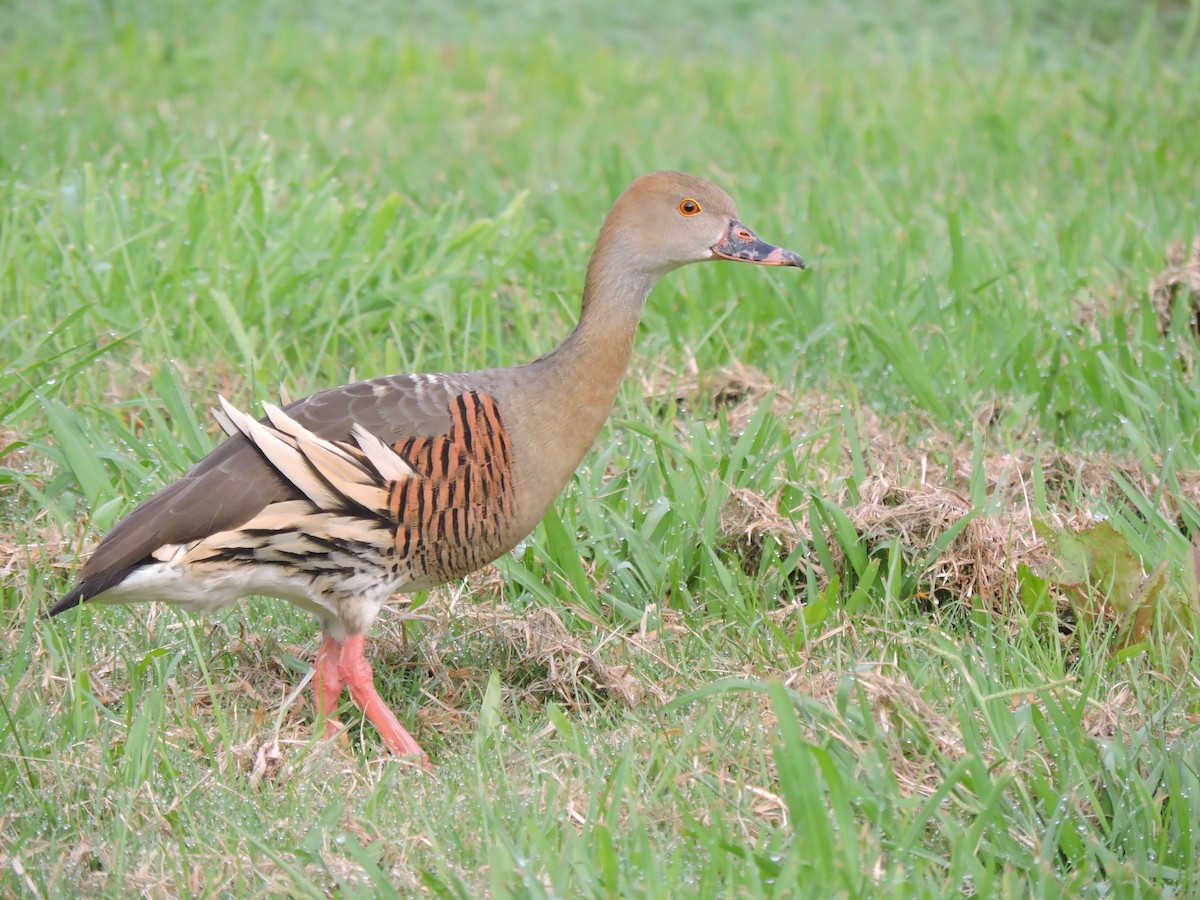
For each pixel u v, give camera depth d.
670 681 8.84
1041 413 12.39
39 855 7.21
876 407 12.56
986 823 6.90
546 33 25.62
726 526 10.21
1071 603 9.34
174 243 13.75
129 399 12.07
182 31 24.03
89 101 20.27
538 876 6.82
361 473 8.12
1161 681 8.70
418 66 23.23
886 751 7.54
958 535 9.87
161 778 7.82
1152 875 6.91
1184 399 11.80
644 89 22.45
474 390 8.62
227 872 7.06
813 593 9.77
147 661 8.77
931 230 16.14
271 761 7.93
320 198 14.80
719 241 9.35
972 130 19.95
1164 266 14.41
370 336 13.27
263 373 12.05
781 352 13.47
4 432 11.21
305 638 9.66
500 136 19.94
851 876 6.46
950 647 8.83
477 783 7.68
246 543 8.03
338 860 7.12
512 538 8.84
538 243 16.06
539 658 9.13
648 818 7.34
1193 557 9.24
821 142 19.11
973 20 26.39
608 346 9.04
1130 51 23.81
